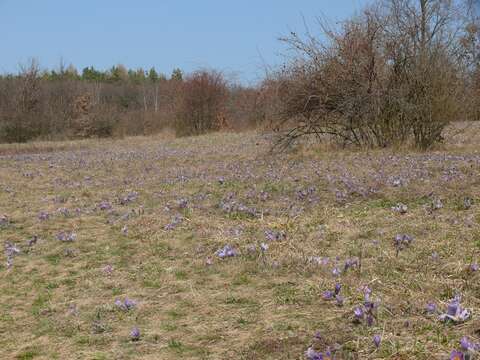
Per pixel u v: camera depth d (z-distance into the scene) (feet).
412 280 14.01
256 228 21.30
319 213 23.07
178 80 104.12
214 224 22.56
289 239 19.25
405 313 12.05
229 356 11.13
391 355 10.16
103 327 13.21
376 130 43.91
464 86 43.39
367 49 43.32
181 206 26.48
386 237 18.61
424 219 20.30
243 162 42.68
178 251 19.62
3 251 21.24
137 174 40.83
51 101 119.34
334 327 11.76
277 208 24.58
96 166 48.16
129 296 15.46
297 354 10.73
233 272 16.56
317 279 15.07
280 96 46.73
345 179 28.73
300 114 45.85
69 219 25.93
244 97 94.58
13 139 103.91
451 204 22.21
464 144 44.04
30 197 32.89
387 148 42.11
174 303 14.58
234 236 20.33
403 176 28.17
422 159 34.30
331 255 17.22
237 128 95.04
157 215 25.11
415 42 42.55
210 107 97.60
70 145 89.81
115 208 27.63
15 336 13.33
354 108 43.27
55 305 15.17
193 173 38.29
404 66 42.45
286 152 46.26
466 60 44.42
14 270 18.84
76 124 110.42
